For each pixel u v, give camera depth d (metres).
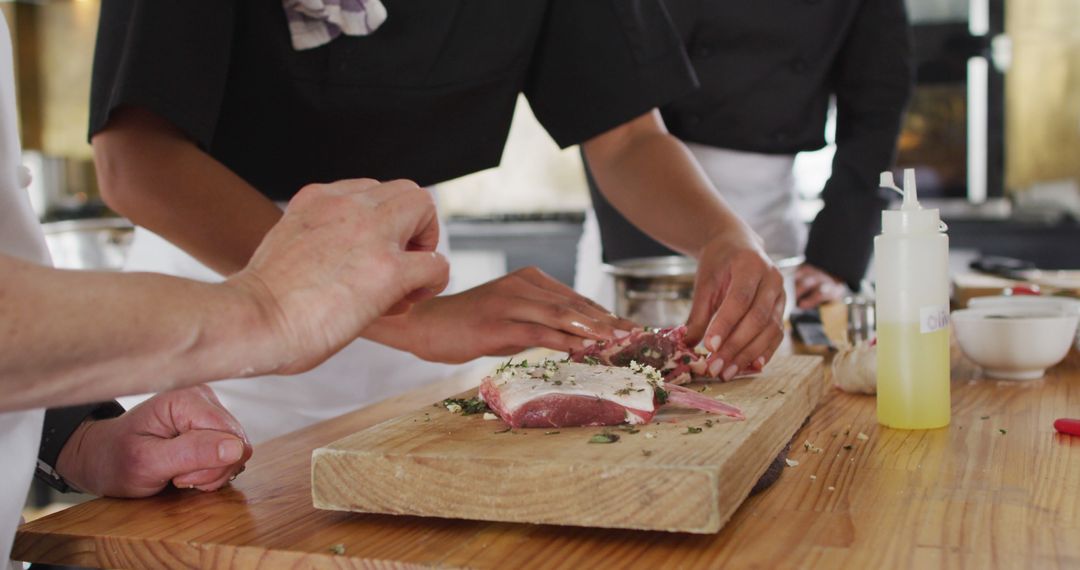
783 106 2.75
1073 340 1.85
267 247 0.80
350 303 0.79
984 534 0.91
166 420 1.17
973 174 3.99
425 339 1.48
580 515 0.93
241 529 1.01
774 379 1.39
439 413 1.20
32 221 1.10
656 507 0.91
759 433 1.06
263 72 1.67
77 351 0.70
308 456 1.29
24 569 1.14
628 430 1.08
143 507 1.11
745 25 2.66
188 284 0.75
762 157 2.80
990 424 1.34
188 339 0.73
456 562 0.90
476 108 1.86
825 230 2.81
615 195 1.93
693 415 1.14
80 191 4.83
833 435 1.31
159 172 1.43
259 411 1.98
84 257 3.52
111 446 1.15
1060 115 3.96
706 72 2.71
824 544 0.90
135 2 1.44
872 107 2.91
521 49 1.86
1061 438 1.25
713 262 1.58
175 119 1.42
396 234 0.83
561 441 1.03
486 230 4.36
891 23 2.87
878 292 1.35
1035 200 4.04
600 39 1.90
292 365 0.78
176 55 1.42
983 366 1.67
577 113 1.95
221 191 1.44
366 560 0.91
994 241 3.92
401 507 0.99
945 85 3.97
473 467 0.96
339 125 1.77
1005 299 1.91
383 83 1.75
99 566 1.02
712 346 1.39
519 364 1.25
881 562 0.85
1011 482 1.07
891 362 1.33
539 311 1.43
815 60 2.77
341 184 0.85
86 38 4.71
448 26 1.77
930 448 1.22
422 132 1.84
